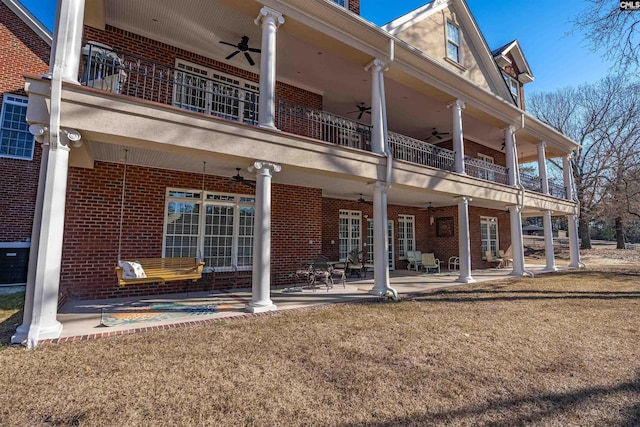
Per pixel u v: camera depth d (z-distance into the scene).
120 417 2.64
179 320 5.37
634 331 5.19
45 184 4.34
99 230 7.02
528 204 12.80
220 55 8.42
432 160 11.62
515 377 3.51
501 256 16.23
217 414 2.72
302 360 3.88
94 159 6.99
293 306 6.61
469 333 5.02
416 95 10.76
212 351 4.07
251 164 6.20
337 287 9.24
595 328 5.34
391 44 7.97
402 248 14.97
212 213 8.55
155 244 7.62
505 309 6.66
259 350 4.14
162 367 3.58
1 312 6.13
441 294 8.40
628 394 3.15
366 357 4.00
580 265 15.47
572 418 2.75
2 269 9.86
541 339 4.77
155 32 7.52
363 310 6.38
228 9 6.75
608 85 24.09
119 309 6.06
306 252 9.91
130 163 7.37
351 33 7.46
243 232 9.00
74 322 5.15
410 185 8.63
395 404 2.93
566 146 15.52
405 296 8.06
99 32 7.07
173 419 2.63
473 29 12.38
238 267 8.80
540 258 22.30
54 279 4.36
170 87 7.84
